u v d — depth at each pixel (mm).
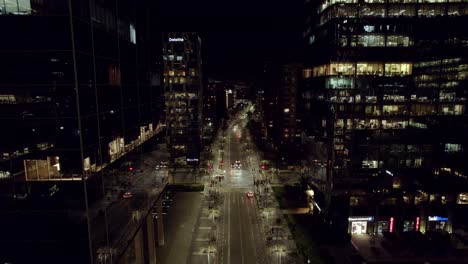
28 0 22141
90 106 25969
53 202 24281
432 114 62344
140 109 41812
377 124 62500
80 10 24250
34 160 23641
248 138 198250
